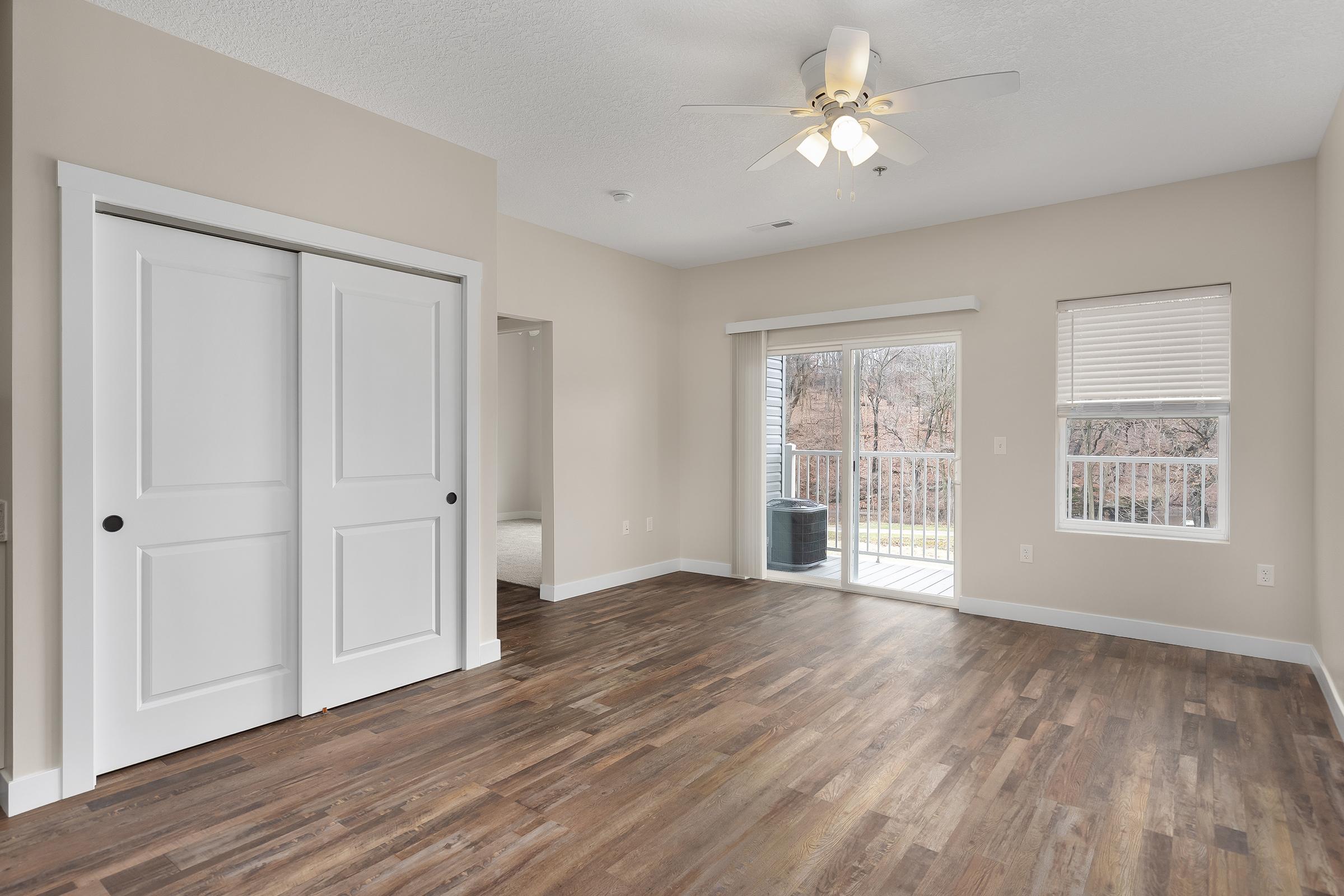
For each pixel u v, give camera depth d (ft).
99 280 8.03
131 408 8.29
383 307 10.73
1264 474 12.46
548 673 11.71
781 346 18.63
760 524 18.99
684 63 9.23
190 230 8.78
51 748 7.58
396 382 10.91
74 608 7.68
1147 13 8.05
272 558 9.65
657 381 19.76
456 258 11.59
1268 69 9.25
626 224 16.16
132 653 8.34
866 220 15.70
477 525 11.94
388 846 6.76
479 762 8.50
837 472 18.47
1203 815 7.27
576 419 17.37
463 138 11.46
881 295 16.83
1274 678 11.36
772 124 10.98
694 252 18.61
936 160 12.25
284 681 9.78
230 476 9.17
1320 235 11.38
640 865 6.45
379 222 10.59
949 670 11.76
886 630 14.19
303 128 9.72
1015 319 15.01
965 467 15.62
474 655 11.95
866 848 6.72
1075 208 14.32
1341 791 7.73
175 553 8.71
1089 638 13.58
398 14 8.11
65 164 7.53
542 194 14.12
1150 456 13.97
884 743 9.00
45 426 7.51
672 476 20.31
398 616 11.00
